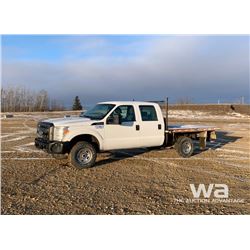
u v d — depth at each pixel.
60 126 7.94
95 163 8.98
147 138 9.30
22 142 13.31
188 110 47.97
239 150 11.99
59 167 8.32
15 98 67.50
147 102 9.57
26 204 5.40
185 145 10.20
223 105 50.72
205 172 8.10
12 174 7.45
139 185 6.75
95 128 8.30
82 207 5.32
